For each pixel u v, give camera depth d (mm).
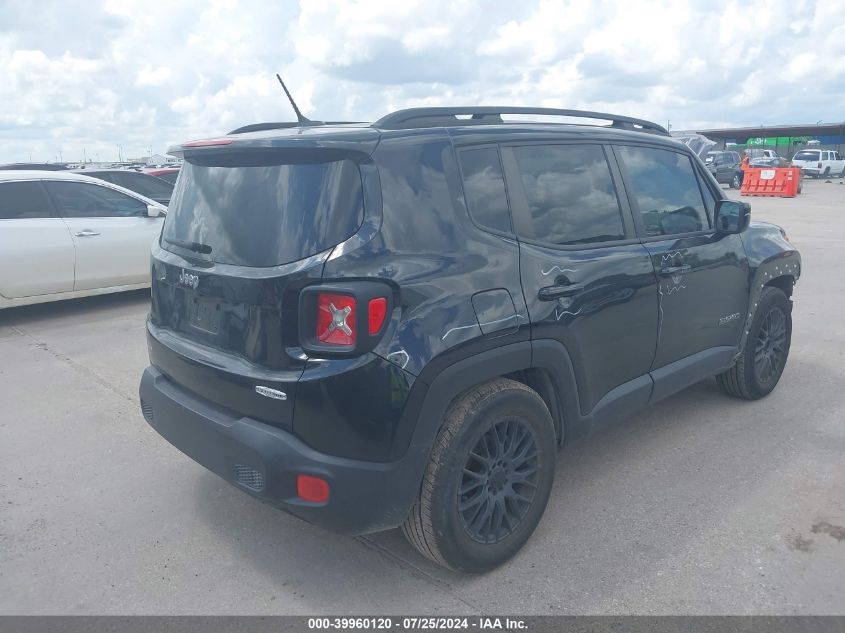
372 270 2738
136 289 8680
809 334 7133
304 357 2754
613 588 3100
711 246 4422
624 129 4145
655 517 3672
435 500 2924
